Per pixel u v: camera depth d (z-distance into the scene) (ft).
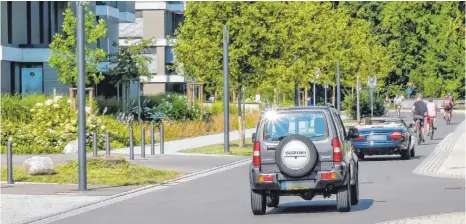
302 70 274.98
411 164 146.82
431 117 227.40
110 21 327.47
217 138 240.53
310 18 301.43
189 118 276.00
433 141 217.77
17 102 196.75
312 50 286.25
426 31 499.10
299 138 81.51
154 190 111.55
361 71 369.91
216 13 199.31
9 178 118.01
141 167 135.33
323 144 82.12
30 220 82.53
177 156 172.86
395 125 158.51
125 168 131.23
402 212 81.87
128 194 107.24
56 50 253.03
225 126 183.42
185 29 203.72
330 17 346.13
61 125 186.50
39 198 101.81
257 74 200.95
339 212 83.41
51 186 115.34
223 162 158.81
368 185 110.63
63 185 116.67
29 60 263.90
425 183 112.16
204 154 179.01
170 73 445.78
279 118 83.41
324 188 81.92
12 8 263.49
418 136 207.41
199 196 102.78
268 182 81.76
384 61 398.83
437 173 127.54
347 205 82.84
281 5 202.08
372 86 337.31
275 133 83.20
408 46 501.15
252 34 198.18
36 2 267.59
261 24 199.52
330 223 75.25
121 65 264.72
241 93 213.25
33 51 264.11
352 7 501.56
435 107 228.02
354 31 367.86
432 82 496.23
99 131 194.59
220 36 199.72
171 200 98.84
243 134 211.41
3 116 190.80
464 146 196.65
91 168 130.31
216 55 200.44
